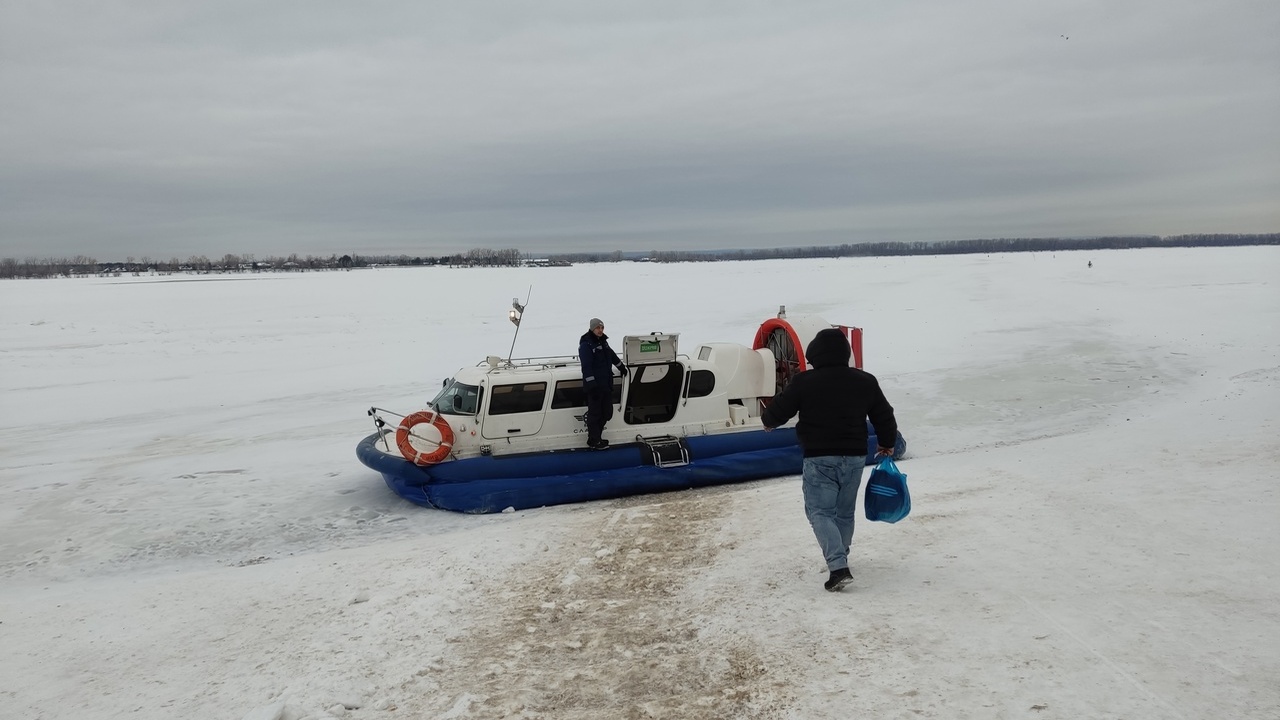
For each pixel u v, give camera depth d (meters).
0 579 7.99
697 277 66.25
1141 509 6.12
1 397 18.03
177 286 66.12
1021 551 5.41
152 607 6.23
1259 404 11.29
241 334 28.66
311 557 7.68
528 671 4.34
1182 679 3.49
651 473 9.84
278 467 11.86
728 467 10.16
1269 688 3.34
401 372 20.25
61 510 10.10
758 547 6.23
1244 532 5.35
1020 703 3.42
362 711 4.05
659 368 10.49
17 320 34.88
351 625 5.33
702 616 4.89
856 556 5.65
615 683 4.10
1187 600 4.33
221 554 8.45
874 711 3.48
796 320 10.90
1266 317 25.89
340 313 36.06
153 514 9.81
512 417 9.95
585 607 5.30
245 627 5.58
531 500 9.48
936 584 4.93
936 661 3.88
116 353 24.33
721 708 3.70
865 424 4.91
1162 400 14.72
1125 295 35.53
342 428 14.45
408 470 9.55
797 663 4.05
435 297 45.31
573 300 41.16
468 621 5.20
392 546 7.72
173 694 4.55
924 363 19.83
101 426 15.18
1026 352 20.98
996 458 9.37
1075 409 14.25
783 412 4.90
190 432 14.49
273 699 4.28
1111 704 3.34
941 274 57.97
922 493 7.50
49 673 5.08
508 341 25.38
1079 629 4.09
